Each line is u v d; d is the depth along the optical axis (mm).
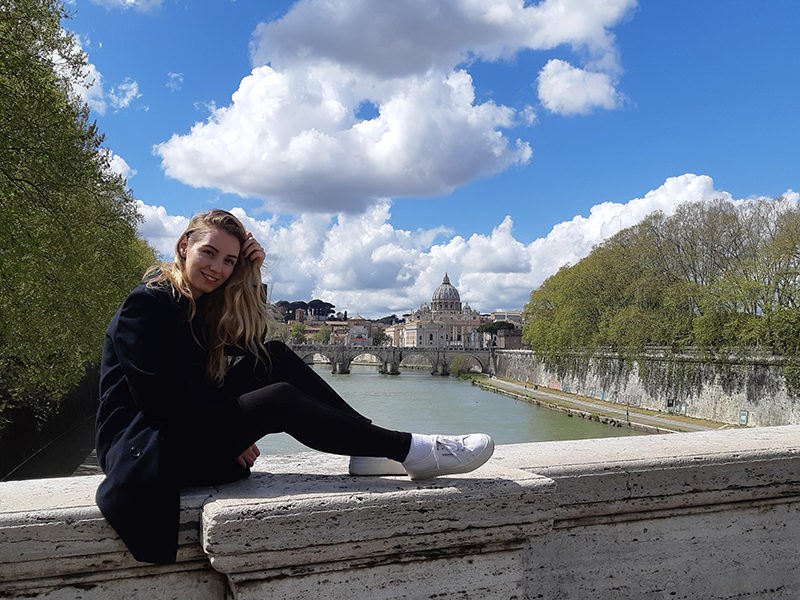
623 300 60312
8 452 26453
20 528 2201
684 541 3285
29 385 22906
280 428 2541
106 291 22578
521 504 2580
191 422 2475
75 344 22234
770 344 43531
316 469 2953
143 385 2467
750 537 3432
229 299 2816
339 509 2318
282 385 2594
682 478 3221
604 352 66000
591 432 50219
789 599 3510
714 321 45062
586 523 3092
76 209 20141
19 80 16312
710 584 3346
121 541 2305
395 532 2391
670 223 58531
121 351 2539
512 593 2617
